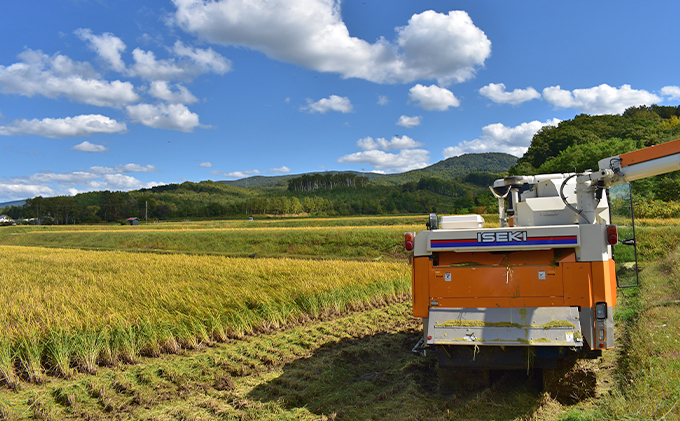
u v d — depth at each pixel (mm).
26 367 6504
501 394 5359
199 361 7266
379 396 5547
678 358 5227
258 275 15742
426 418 4789
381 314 10680
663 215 31312
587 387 5039
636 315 8156
